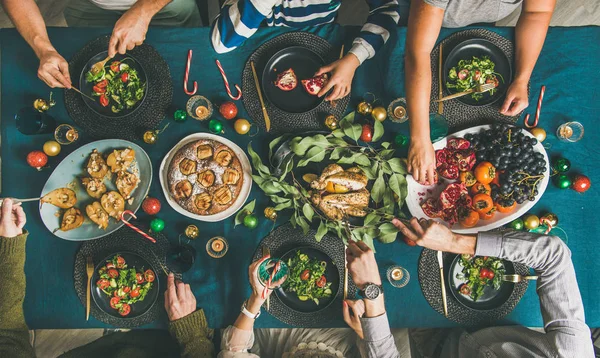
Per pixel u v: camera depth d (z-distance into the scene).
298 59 1.63
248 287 1.60
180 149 1.56
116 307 1.57
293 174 1.53
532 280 1.60
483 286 1.61
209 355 1.55
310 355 1.86
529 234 1.50
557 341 1.44
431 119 1.57
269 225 1.61
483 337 1.57
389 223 1.50
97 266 1.53
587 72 1.64
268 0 1.45
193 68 1.63
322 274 1.57
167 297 1.55
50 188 1.56
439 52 1.62
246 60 1.63
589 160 1.64
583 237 1.63
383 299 1.53
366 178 1.51
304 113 1.59
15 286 1.49
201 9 2.10
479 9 1.72
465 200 1.50
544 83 1.64
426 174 1.50
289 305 1.59
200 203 1.53
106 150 1.58
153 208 1.54
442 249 1.48
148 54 1.62
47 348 2.41
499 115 1.62
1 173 1.60
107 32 1.63
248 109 1.62
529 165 1.49
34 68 1.62
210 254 1.59
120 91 1.60
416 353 1.96
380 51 1.62
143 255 1.59
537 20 1.54
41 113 1.57
